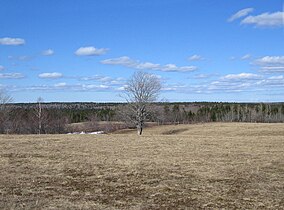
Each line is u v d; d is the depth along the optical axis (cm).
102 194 1409
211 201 1311
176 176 1723
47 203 1239
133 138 3359
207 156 2277
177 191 1458
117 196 1380
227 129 6284
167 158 2208
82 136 3572
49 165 1988
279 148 2591
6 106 6869
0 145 2747
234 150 2514
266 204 1266
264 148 2594
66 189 1481
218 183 1591
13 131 6500
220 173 1786
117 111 6806
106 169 1886
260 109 10538
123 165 1984
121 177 1708
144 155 2330
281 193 1420
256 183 1586
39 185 1541
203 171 1831
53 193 1407
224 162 2064
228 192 1440
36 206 1186
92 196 1374
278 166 1938
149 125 8325
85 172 1817
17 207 1158
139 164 2012
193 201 1312
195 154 2361
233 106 11325
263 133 5412
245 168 1892
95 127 7731
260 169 1869
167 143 2944
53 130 6956
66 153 2406
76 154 2370
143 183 1594
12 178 1659
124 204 1264
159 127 7788
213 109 11112
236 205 1256
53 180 1644
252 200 1320
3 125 6431
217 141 3052
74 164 2019
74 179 1670
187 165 1983
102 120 8788
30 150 2519
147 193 1427
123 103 7544
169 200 1327
